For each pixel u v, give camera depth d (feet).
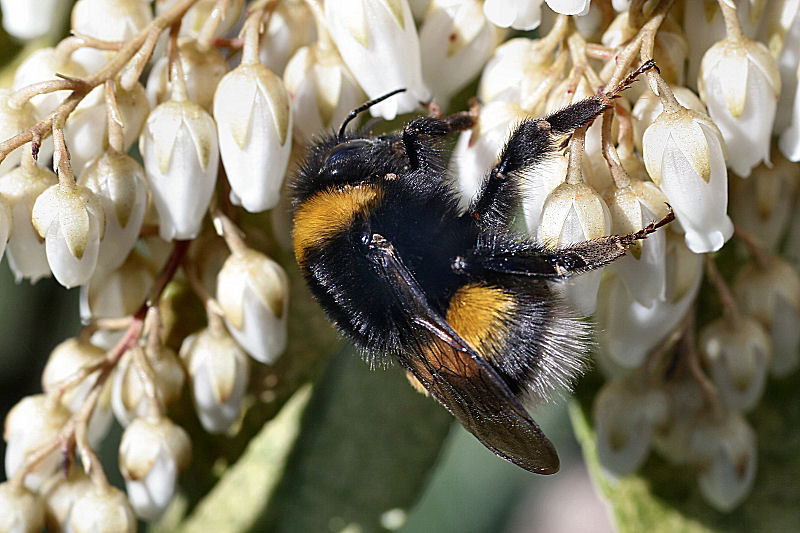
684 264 0.55
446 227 0.55
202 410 0.58
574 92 0.54
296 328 0.59
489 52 0.56
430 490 0.78
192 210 0.55
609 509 0.62
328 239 0.55
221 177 0.57
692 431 0.60
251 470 0.63
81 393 0.58
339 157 0.56
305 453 0.63
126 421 0.58
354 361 0.63
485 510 0.78
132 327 0.57
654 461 0.62
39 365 0.71
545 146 0.53
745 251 0.60
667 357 0.60
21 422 0.57
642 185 0.53
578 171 0.52
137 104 0.55
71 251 0.53
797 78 0.54
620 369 0.59
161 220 0.55
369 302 0.55
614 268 0.54
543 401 0.54
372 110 0.55
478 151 0.54
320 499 0.63
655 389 0.59
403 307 0.54
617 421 0.59
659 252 0.53
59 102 0.55
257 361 0.59
